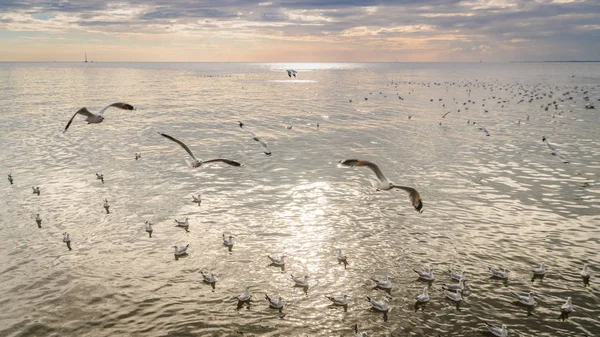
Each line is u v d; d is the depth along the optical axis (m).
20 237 34.44
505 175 49.97
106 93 142.25
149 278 29.12
